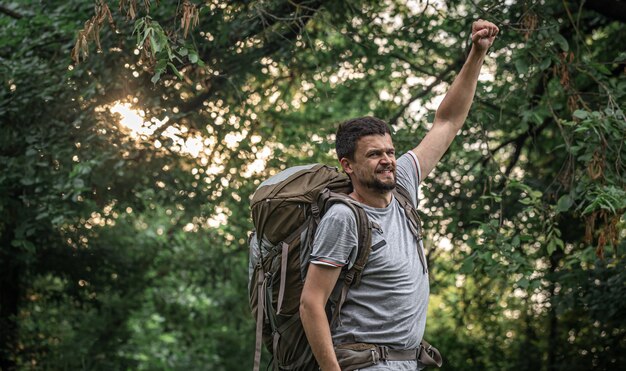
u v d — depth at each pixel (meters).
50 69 7.00
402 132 6.82
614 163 5.38
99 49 3.83
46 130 7.04
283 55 7.21
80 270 10.33
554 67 5.64
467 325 10.18
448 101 3.31
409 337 2.80
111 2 6.26
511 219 7.46
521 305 9.82
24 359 10.59
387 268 2.77
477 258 5.46
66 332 11.48
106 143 6.93
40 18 6.94
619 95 5.40
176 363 12.97
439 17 7.46
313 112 9.38
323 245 2.72
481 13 5.75
